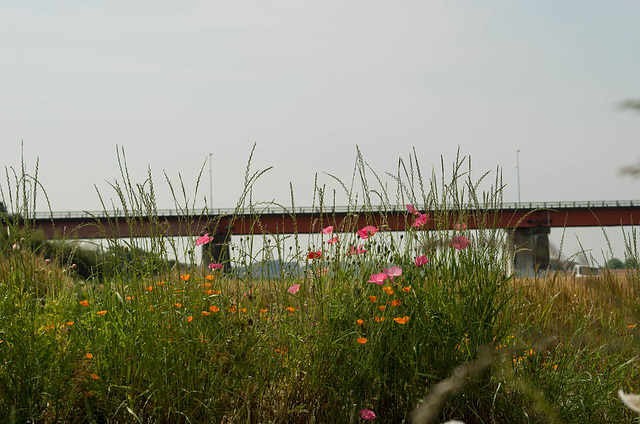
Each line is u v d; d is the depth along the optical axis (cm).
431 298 290
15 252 303
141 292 288
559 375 278
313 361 283
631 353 299
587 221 4153
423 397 260
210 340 277
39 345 274
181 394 259
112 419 258
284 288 321
